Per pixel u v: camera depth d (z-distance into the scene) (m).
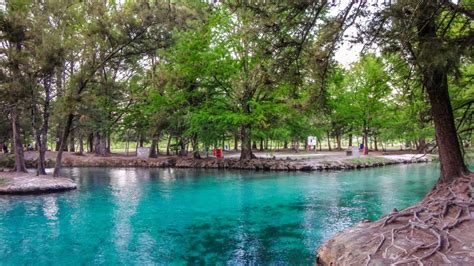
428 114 11.24
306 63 8.29
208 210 13.36
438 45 6.23
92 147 44.59
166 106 29.86
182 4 20.27
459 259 5.30
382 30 7.38
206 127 28.69
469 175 8.24
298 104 9.66
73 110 18.23
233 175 23.75
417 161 32.31
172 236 10.05
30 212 13.09
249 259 8.15
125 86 27.34
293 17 7.48
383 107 33.41
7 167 27.52
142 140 38.91
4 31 17.48
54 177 19.12
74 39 18.42
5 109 19.14
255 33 7.92
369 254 6.14
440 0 6.73
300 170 25.50
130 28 18.44
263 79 8.84
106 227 11.03
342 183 19.55
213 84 29.33
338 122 39.88
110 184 20.22
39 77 17.97
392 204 13.76
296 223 11.25
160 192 17.39
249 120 25.81
